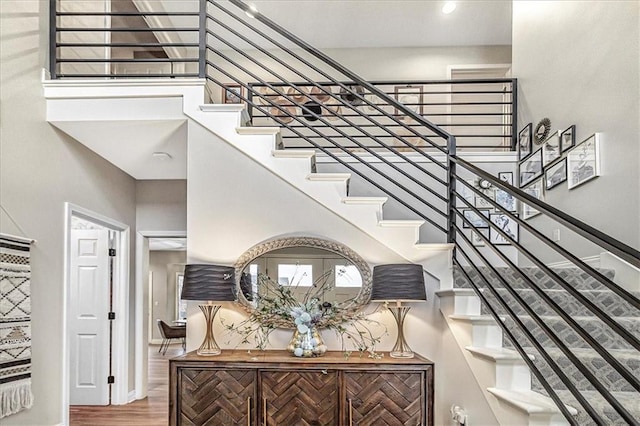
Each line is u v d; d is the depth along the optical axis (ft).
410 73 21.85
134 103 10.94
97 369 16.83
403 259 10.53
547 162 13.26
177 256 43.86
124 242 17.13
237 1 10.93
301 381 8.84
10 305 9.41
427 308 10.50
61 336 11.60
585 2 11.64
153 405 16.79
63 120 11.02
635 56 9.69
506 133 21.34
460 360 9.38
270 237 10.66
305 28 20.18
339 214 10.56
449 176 10.58
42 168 10.97
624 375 4.85
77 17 14.20
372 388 8.79
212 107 10.78
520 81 15.42
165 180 18.28
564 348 5.90
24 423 9.96
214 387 8.86
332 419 8.75
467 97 22.98
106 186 15.17
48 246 11.18
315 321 9.63
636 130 9.64
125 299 17.12
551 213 5.95
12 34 9.89
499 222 14.49
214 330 10.44
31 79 10.52
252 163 10.79
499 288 10.09
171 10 18.78
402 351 9.59
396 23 19.89
